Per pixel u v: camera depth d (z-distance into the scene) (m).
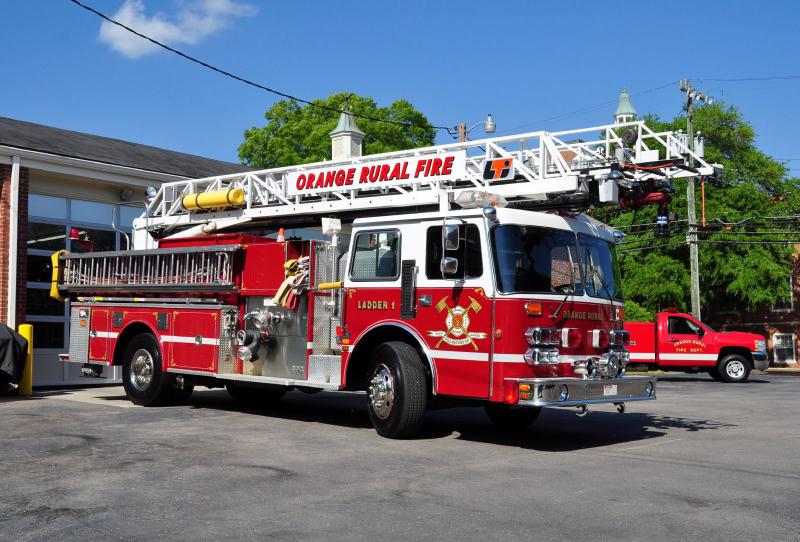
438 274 8.65
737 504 5.65
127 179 16.22
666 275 33.97
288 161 37.12
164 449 7.86
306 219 11.71
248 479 6.42
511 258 8.27
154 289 11.66
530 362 8.09
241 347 10.50
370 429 9.59
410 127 37.72
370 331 9.18
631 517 5.27
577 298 8.61
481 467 7.07
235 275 10.77
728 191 34.91
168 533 4.84
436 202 9.95
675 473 6.83
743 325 39.97
